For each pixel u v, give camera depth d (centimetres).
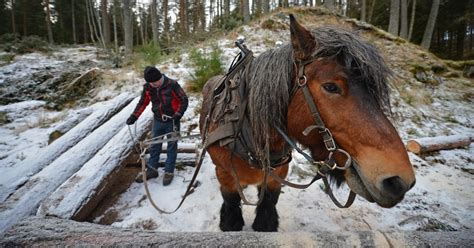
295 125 145
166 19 2186
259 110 158
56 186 296
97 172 300
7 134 566
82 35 3497
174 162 363
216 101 220
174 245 151
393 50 949
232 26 1284
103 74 828
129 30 1686
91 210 282
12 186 315
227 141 186
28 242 162
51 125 617
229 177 226
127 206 316
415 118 620
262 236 156
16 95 826
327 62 130
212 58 685
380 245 140
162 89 344
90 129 454
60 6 3234
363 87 126
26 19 2973
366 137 120
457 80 845
